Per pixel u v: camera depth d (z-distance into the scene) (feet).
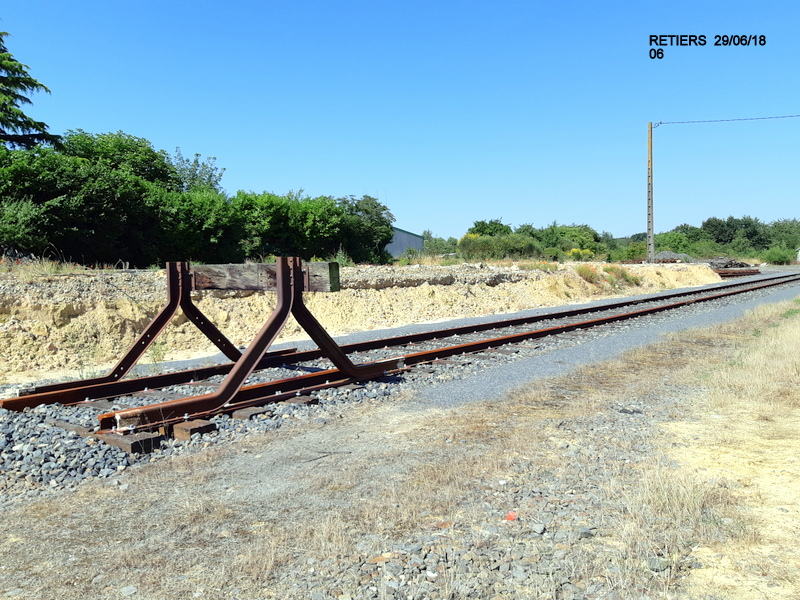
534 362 33.63
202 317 30.73
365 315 56.49
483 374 30.60
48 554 12.19
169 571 11.37
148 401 25.35
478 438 19.81
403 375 30.37
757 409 22.71
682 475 15.74
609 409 23.35
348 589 10.64
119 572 11.41
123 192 76.28
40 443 18.80
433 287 68.39
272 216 107.45
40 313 38.17
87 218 72.13
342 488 15.56
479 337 45.24
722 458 17.39
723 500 14.14
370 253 128.67
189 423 20.67
